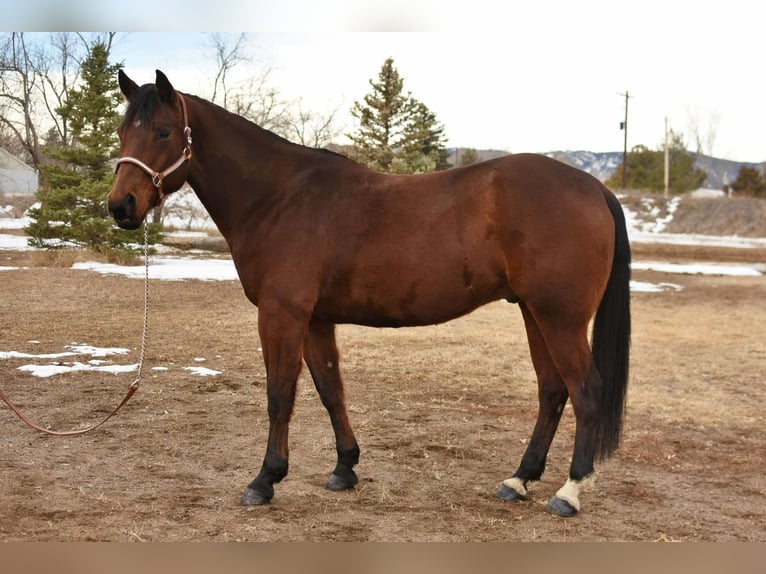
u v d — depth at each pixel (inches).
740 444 226.4
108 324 402.9
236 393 269.6
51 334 368.8
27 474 178.7
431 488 179.2
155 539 142.5
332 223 164.6
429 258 159.8
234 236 174.2
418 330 437.4
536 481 176.4
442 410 257.6
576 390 157.1
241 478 181.6
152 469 185.8
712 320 511.5
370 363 338.0
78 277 573.6
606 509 168.2
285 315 163.6
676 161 2383.1
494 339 414.0
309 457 201.9
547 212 155.3
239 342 369.4
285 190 169.8
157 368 305.4
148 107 163.0
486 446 215.9
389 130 1065.5
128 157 161.2
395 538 147.0
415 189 165.5
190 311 457.4
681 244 1262.3
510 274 158.4
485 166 163.8
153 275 609.0
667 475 195.2
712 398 291.7
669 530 155.7
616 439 163.6
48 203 711.7
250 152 173.8
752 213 1571.1
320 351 177.6
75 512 154.9
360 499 170.2
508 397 282.2
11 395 255.9
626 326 165.2
